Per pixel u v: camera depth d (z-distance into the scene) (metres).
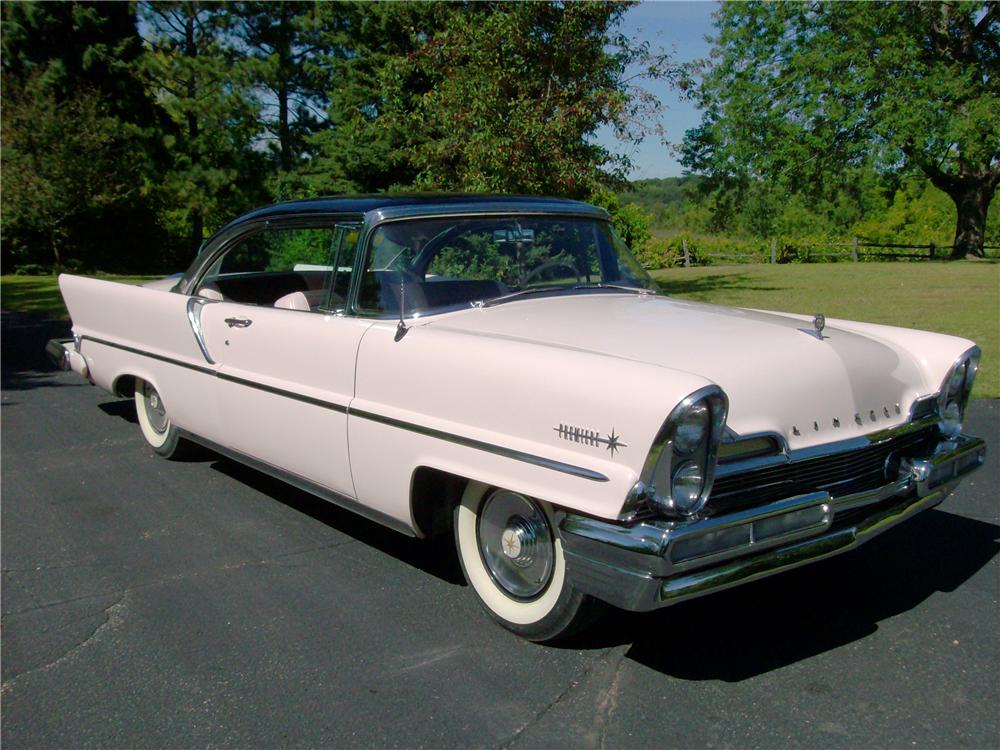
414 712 2.74
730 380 2.85
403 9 18.62
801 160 28.11
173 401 4.91
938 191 52.84
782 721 2.66
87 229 26.88
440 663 3.03
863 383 3.19
